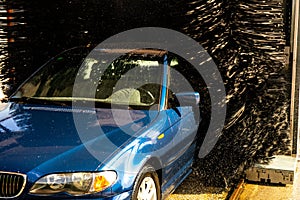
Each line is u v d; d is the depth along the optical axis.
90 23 6.45
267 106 5.46
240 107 5.25
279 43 5.28
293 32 5.55
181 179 4.95
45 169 3.44
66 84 4.93
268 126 5.53
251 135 5.39
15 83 6.33
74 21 6.47
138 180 3.81
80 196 3.46
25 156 3.54
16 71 6.40
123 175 3.64
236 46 5.26
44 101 4.73
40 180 3.42
